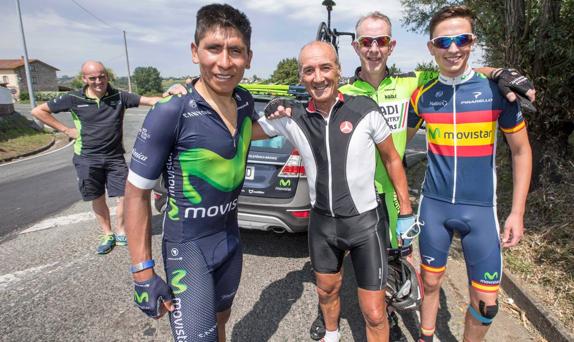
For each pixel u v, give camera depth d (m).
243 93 1.68
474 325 2.02
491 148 1.90
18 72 63.62
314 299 2.82
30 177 7.47
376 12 2.24
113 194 3.65
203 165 1.46
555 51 3.58
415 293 1.95
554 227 3.33
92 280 3.09
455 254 3.52
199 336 1.51
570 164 4.09
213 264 1.60
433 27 1.91
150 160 1.38
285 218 3.11
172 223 1.54
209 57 1.38
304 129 1.90
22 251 3.67
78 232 4.19
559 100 3.85
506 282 2.79
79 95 3.41
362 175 1.85
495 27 4.21
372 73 2.31
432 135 2.04
